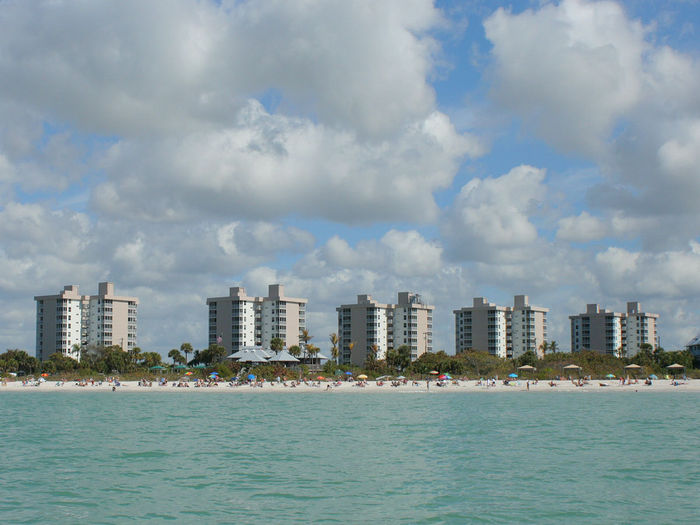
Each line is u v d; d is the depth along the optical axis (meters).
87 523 34.34
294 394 137.88
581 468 48.66
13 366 196.88
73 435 68.88
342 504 37.84
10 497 39.81
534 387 146.88
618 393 136.88
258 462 51.84
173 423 80.50
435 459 53.00
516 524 33.72
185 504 38.00
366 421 82.31
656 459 52.50
